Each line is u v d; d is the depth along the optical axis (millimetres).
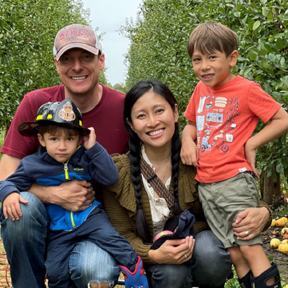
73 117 2676
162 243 2686
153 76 8977
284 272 4473
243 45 4043
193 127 3055
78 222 2752
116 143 3160
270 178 6605
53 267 2695
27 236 2639
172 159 2873
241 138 2766
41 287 2918
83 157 2775
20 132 2840
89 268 2576
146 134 2768
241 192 2662
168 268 2672
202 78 2834
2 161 3051
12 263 2727
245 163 2734
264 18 3865
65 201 2723
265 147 4195
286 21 3584
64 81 3035
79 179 2768
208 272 2664
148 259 2703
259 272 2621
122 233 2885
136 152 2877
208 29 2797
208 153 2771
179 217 2660
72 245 2768
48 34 9891
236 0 4023
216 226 2723
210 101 2875
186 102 5703
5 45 7508
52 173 2729
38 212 2674
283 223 5887
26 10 8719
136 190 2814
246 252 2645
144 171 2863
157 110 2738
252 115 2805
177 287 2689
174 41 6930
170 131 2781
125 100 2846
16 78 7902
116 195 2842
